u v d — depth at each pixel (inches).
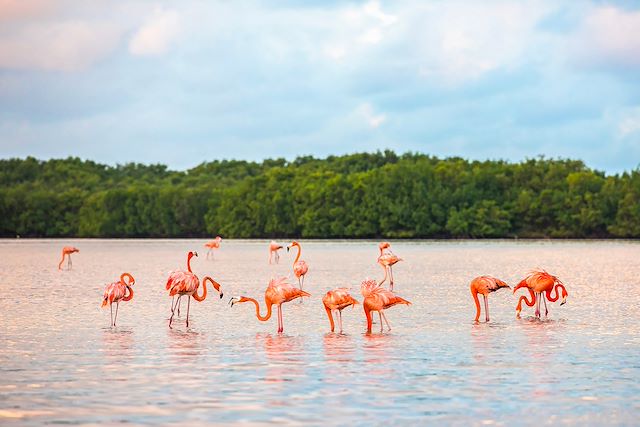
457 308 1123.9
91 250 3599.9
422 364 711.7
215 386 631.8
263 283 1599.4
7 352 779.4
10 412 560.7
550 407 570.9
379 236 5344.5
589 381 645.3
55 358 748.0
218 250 3619.6
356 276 1779.0
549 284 1003.9
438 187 5132.9
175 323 983.0
